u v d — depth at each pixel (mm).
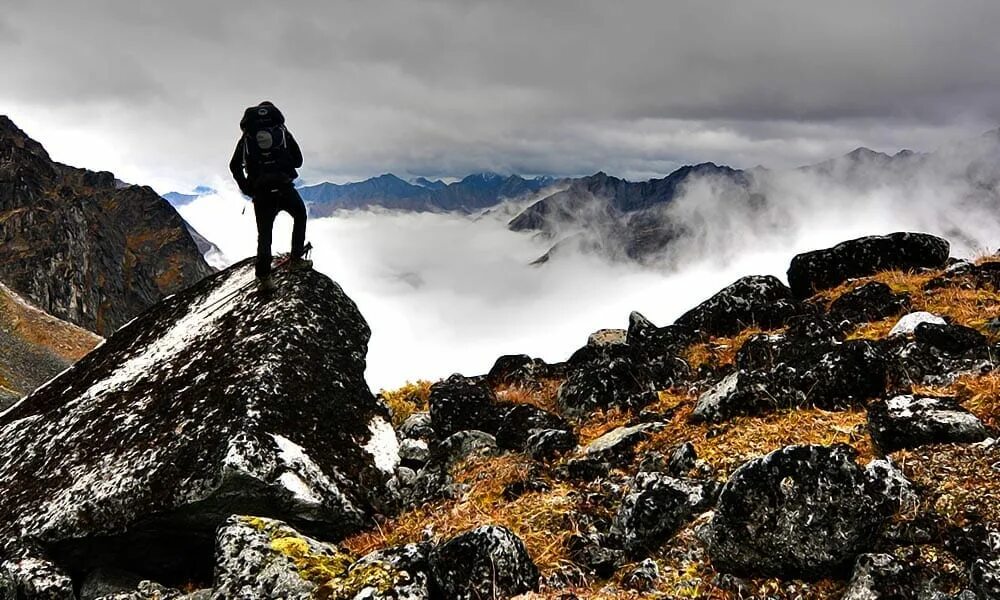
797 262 16672
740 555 6754
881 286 13531
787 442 8977
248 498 9367
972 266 14047
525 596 6641
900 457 7699
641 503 7891
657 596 6660
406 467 11406
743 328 14531
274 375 10930
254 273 15078
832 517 6449
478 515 9008
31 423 12484
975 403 8719
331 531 9844
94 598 9344
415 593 6879
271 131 13172
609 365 12977
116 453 10328
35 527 9594
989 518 6312
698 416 10461
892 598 5926
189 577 10070
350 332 13195
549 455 10586
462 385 13633
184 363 12164
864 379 9992
